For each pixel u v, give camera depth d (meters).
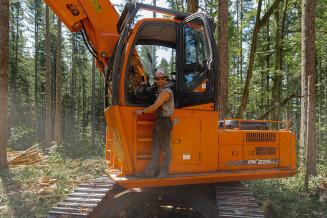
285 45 18.94
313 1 11.00
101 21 6.17
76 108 47.28
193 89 5.55
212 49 5.46
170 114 5.11
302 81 11.02
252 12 19.97
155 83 5.65
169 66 5.84
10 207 7.23
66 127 43.97
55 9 6.13
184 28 5.62
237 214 5.30
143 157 5.23
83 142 22.72
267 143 6.36
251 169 6.13
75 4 6.11
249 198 5.64
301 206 7.30
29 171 11.25
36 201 7.49
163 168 5.11
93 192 5.67
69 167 12.67
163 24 5.45
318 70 25.12
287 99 14.95
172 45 6.08
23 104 41.72
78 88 50.56
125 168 5.12
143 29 5.59
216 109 5.66
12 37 40.78
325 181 9.20
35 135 32.09
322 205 7.53
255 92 22.55
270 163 6.36
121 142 5.11
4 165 11.62
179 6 22.86
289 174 6.30
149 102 5.43
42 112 43.59
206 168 5.63
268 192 8.15
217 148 5.75
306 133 10.09
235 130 6.04
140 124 5.26
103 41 6.08
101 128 41.78
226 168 5.83
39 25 41.22
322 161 14.93
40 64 43.91
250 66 14.82
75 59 45.72
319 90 25.48
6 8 11.59
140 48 5.92
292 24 21.27
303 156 10.54
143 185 5.00
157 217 6.67
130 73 5.49
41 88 44.69
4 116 11.62
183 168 5.46
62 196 7.96
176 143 5.41
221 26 11.17
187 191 5.99
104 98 5.98
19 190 8.72
